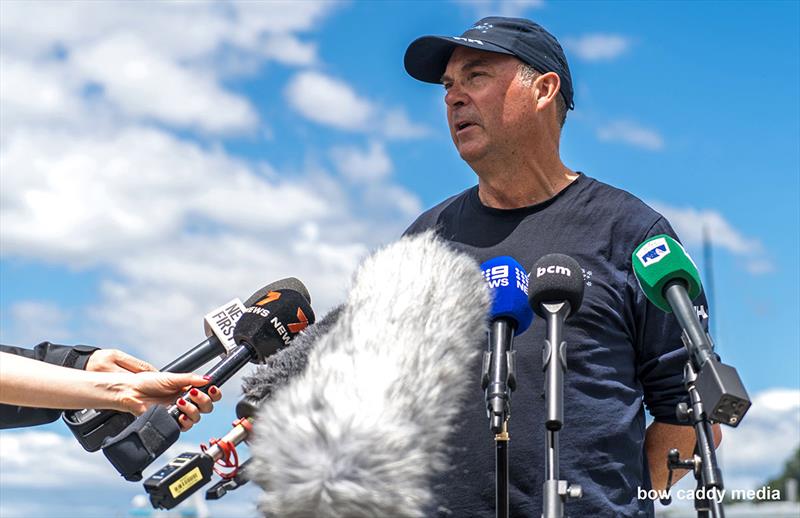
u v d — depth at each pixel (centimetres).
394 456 137
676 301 229
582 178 315
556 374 209
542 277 221
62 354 254
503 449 214
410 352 148
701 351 214
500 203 318
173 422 220
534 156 311
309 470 136
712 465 211
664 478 303
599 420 276
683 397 293
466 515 264
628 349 293
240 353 237
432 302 158
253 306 244
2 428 250
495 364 214
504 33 314
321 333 207
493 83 311
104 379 231
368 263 172
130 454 214
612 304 291
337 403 141
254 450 146
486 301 170
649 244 240
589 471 270
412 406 143
